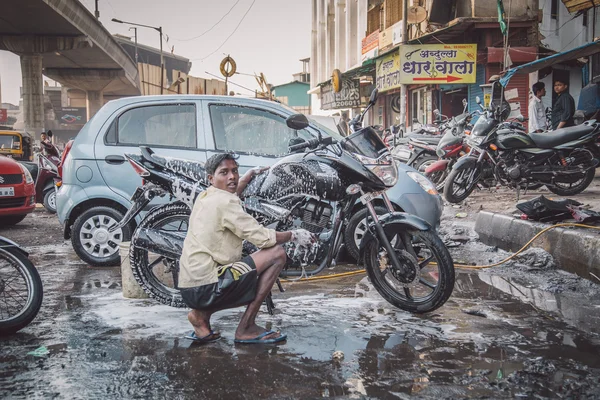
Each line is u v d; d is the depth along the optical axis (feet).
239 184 15.07
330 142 15.25
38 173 42.86
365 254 15.83
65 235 23.07
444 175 38.11
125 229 22.35
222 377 11.17
